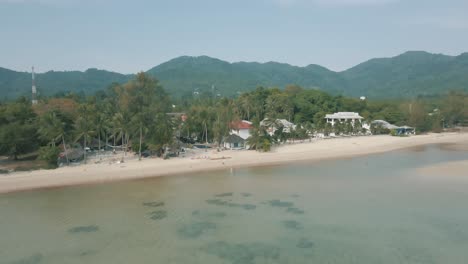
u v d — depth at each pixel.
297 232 37.97
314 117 163.88
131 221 41.66
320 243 35.19
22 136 73.75
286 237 36.75
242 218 42.34
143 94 110.62
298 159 83.44
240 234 37.72
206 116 109.81
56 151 70.00
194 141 114.56
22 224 40.88
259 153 90.50
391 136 134.75
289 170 70.38
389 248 33.78
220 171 69.62
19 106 86.81
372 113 174.88
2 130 71.75
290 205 46.97
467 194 50.47
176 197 51.25
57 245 35.38
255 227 39.53
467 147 104.25
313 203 47.69
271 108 153.38
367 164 76.25
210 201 49.25
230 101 144.38
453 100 169.88
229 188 56.22
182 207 46.66
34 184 58.12
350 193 52.28
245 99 151.38
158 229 39.19
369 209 44.75
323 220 41.25
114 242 35.97
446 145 109.62
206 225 40.31
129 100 106.50
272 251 33.66
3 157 80.06
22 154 81.06
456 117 166.88
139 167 71.25
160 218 42.56
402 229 38.12
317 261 31.59
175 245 35.19
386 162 78.50
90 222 41.38
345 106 181.38
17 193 53.34
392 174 64.81
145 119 84.44
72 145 82.69
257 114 147.88
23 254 33.59
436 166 71.56
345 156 88.31
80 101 146.88
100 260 32.19
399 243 34.78
